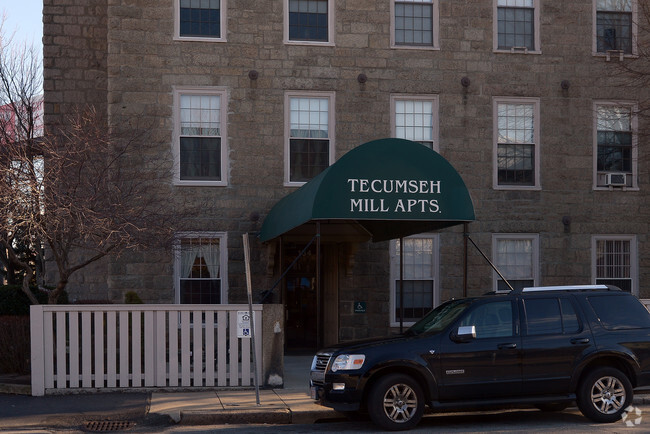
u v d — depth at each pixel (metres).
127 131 17.09
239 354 14.50
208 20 18.81
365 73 19.25
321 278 19.30
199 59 18.64
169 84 18.47
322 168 19.03
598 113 20.14
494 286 19.44
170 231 14.78
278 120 18.88
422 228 16.28
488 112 19.62
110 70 18.27
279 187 18.80
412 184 13.56
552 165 19.81
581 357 10.99
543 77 19.88
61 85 19.27
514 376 10.84
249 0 18.92
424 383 10.75
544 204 19.72
